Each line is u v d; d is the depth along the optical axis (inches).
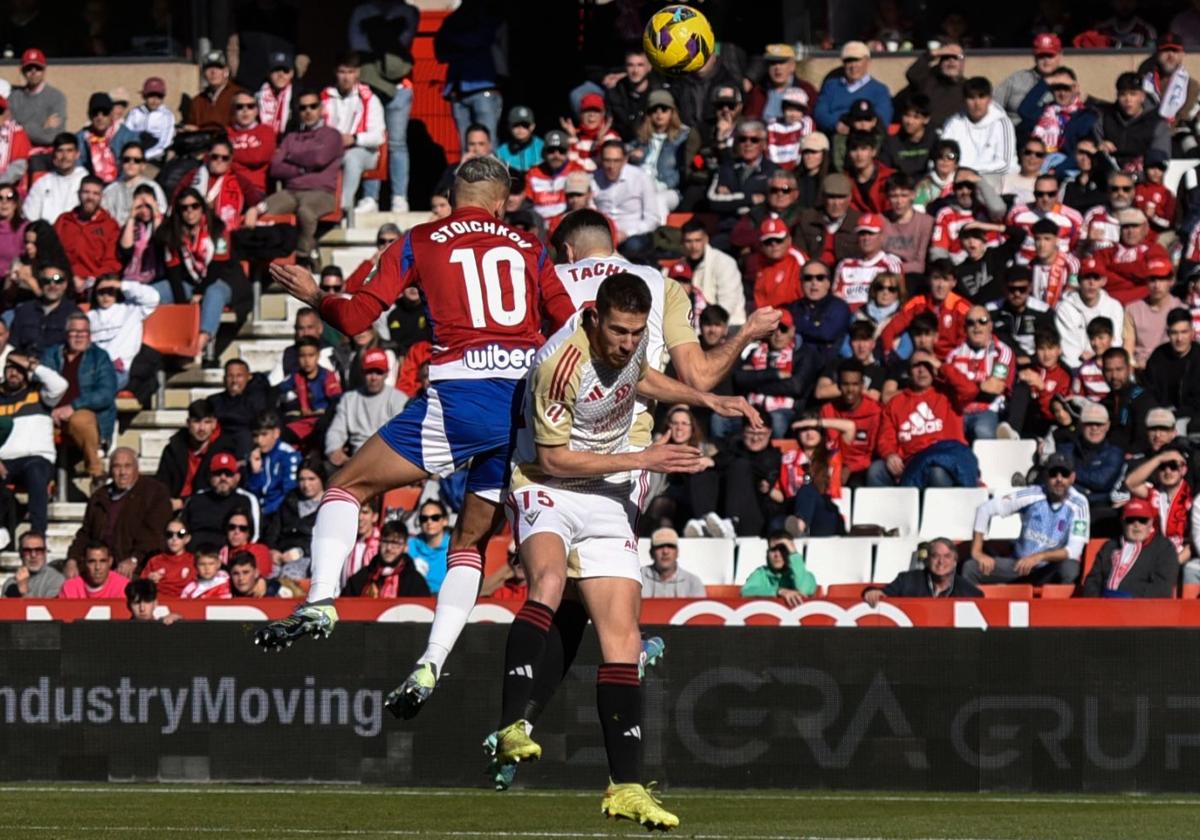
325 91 2591.0
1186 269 2288.4
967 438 2057.1
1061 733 1493.6
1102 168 2379.4
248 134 2536.9
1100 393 2062.0
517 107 2573.8
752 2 2751.0
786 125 2455.7
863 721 1505.9
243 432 2146.9
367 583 1819.6
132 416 2327.8
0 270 2444.6
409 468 1014.4
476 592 1033.5
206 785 1544.0
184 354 2364.7
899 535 1978.3
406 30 2645.2
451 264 1010.1
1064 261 2196.1
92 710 1572.3
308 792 1485.0
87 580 1915.6
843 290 2222.0
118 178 2598.4
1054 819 1298.0
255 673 1561.3
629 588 995.9
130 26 2800.2
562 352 952.9
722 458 2021.4
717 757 1514.5
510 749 952.9
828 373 2086.6
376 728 1549.0
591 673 1520.7
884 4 2677.2
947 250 2246.6
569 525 992.9
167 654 1571.1
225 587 1902.1
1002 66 2652.6
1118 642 1491.1
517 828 1241.4
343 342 2215.8
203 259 2388.0
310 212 2482.8
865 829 1239.5
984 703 1498.5
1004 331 2150.6
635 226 2346.2
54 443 2223.2
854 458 2057.1
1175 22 2637.8
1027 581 1891.0
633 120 2517.2
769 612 1592.0
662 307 1058.7
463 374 1004.6
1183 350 2057.1
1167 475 1909.4
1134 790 1486.2
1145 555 1817.2
